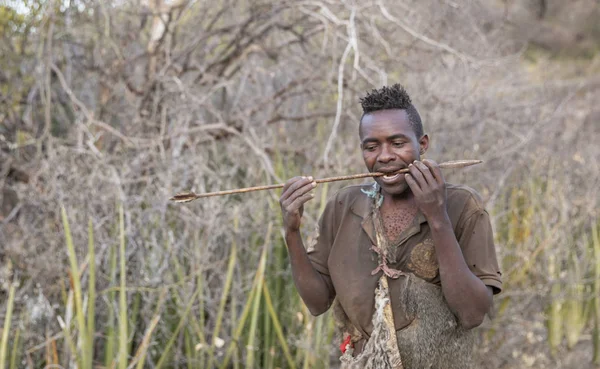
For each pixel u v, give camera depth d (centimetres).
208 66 591
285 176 501
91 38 584
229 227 445
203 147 521
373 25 553
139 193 475
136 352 417
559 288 537
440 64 614
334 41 540
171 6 592
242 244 454
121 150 491
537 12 1284
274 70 599
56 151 469
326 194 461
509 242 543
